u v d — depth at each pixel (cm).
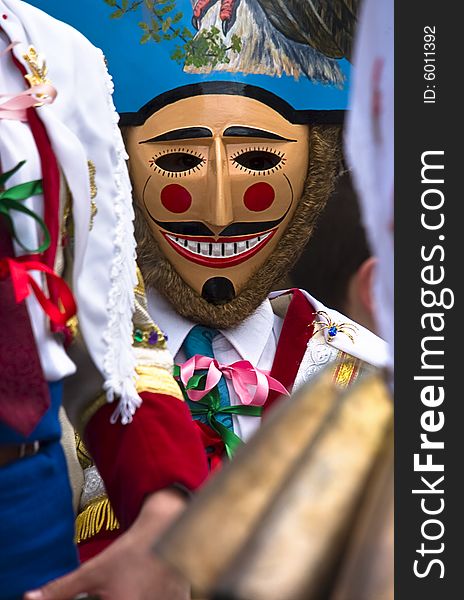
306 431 135
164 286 400
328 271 262
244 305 402
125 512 249
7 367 217
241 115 392
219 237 396
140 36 392
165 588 233
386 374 137
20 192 224
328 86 399
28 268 222
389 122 127
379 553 122
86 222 244
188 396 390
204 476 251
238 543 121
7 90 241
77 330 251
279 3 395
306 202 402
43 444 234
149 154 395
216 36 391
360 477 125
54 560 231
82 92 254
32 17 252
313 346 406
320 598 116
